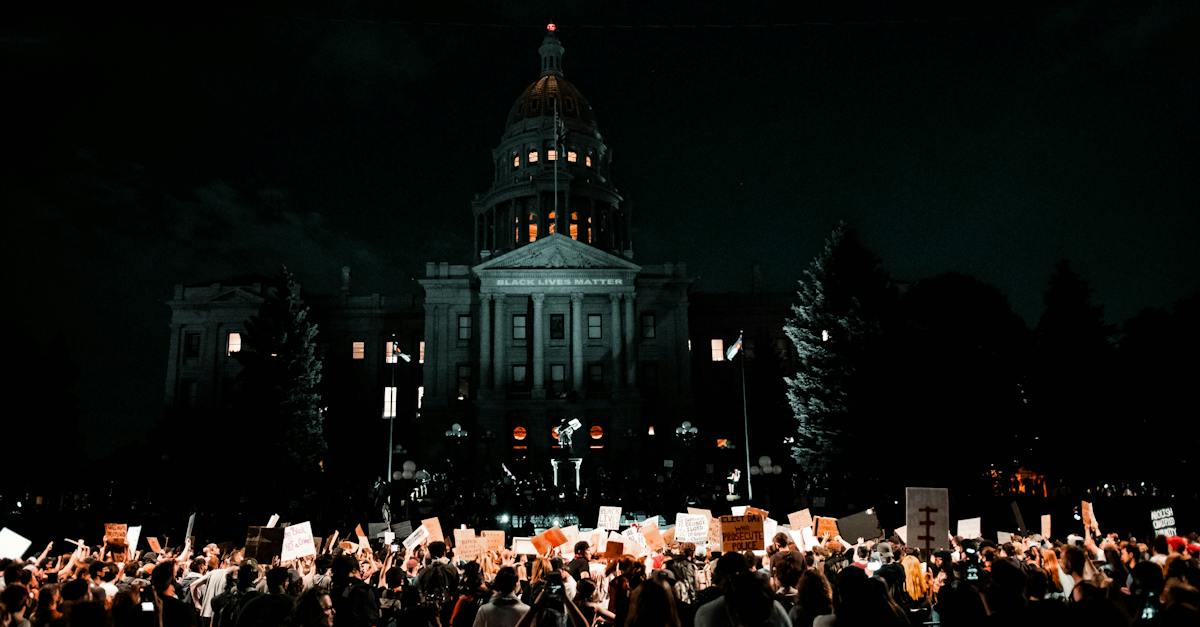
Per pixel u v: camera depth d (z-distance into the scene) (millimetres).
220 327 81375
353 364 83625
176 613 9391
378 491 52875
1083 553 9500
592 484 55969
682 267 80312
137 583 10641
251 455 58031
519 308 77750
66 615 7805
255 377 60344
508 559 17781
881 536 16812
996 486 49719
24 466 64688
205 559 14883
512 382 76250
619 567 10398
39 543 39656
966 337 47688
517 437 74000
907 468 45938
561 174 97125
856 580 6660
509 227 98812
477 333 77875
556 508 47750
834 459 48812
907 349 47438
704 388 83312
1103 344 46375
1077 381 45656
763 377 72812
